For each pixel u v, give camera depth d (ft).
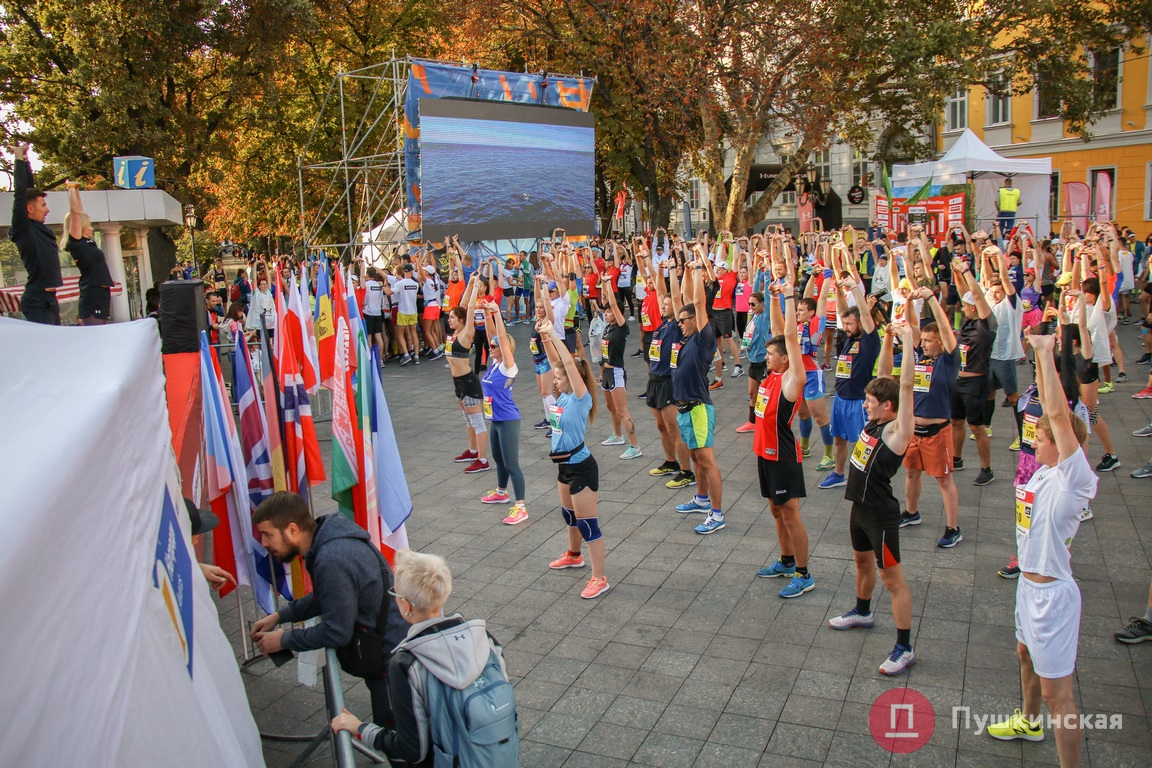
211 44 72.23
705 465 26.00
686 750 15.51
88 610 5.01
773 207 138.41
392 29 97.55
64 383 6.30
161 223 50.08
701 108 82.69
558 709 17.03
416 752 10.16
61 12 62.49
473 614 21.40
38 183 70.64
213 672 8.91
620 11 80.23
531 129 73.87
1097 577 21.77
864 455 17.85
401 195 73.15
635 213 118.62
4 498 4.48
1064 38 89.66
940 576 22.29
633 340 65.77
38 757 4.24
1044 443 14.15
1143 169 96.37
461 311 33.81
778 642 19.34
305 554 12.71
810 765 14.88
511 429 27.63
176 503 9.21
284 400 18.19
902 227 79.71
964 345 28.68
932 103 84.53
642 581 22.93
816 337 31.68
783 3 77.46
